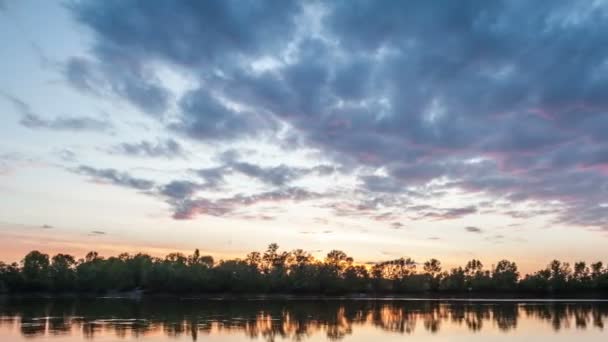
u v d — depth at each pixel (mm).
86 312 87312
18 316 77938
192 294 179375
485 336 58219
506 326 69250
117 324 66375
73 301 131625
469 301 167375
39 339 52312
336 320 76188
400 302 152250
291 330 62281
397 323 72688
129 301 133250
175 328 62531
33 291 172625
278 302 136625
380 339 55281
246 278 184250
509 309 110250
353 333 60219
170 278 176125
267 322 71438
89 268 177750
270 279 191000
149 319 73688
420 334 59719
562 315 90125
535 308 114875
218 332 59219
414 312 97562
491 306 125688
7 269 170000
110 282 176250
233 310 96000
